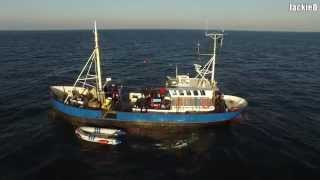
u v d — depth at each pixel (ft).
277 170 95.30
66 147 108.58
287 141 115.75
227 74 252.01
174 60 341.82
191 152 106.93
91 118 122.42
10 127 125.39
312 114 147.13
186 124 121.19
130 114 118.93
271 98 175.83
